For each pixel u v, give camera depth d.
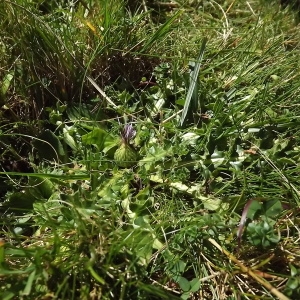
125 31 0.29
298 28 0.35
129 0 0.35
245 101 0.27
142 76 0.30
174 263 0.20
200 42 0.32
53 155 0.25
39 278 0.19
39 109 0.27
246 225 0.21
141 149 0.25
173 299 0.19
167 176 0.24
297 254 0.21
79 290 0.19
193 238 0.21
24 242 0.21
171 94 0.28
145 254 0.20
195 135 0.25
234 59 0.31
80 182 0.24
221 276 0.21
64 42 0.27
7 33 0.27
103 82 0.28
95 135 0.25
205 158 0.24
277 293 0.19
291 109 0.28
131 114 0.26
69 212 0.21
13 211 0.23
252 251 0.21
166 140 0.25
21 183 0.24
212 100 0.27
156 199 0.23
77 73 0.27
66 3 0.31
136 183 0.24
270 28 0.34
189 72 0.28
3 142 0.25
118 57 0.29
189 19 0.33
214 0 0.37
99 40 0.28
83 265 0.19
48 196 0.23
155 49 0.30
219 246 0.21
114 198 0.22
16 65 0.27
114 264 0.20
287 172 0.24
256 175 0.24
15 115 0.26
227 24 0.34
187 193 0.23
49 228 0.22
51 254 0.19
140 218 0.22
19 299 0.19
